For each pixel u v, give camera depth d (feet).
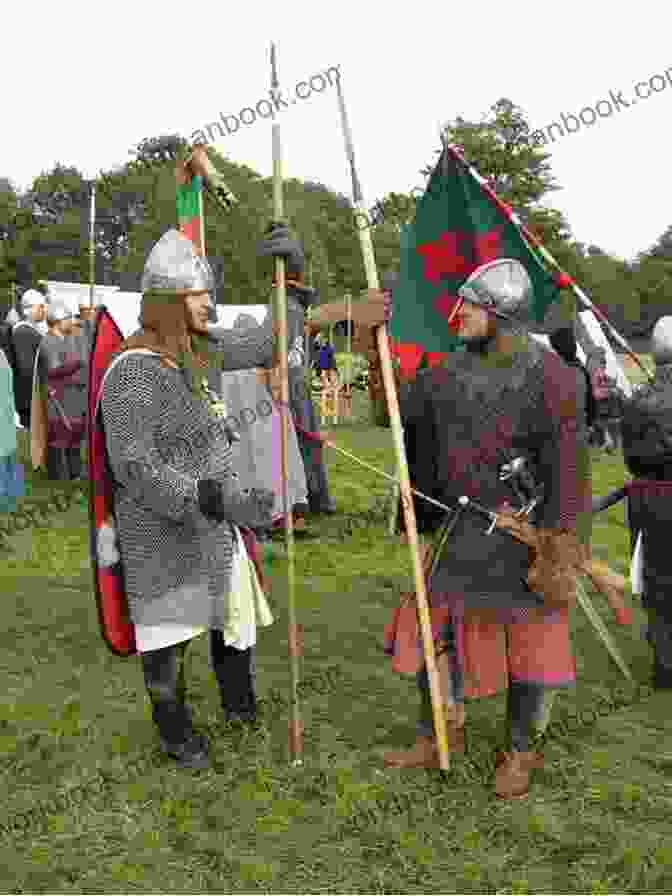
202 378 12.28
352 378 60.75
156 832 11.09
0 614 18.97
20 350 36.76
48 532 26.40
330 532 26.58
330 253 174.40
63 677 15.80
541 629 11.68
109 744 13.24
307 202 176.04
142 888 10.07
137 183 156.25
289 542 12.69
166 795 11.88
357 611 19.56
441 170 13.06
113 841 10.98
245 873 10.28
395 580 21.89
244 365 15.29
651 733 13.99
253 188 106.93
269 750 13.07
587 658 16.99
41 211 245.24
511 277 11.53
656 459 15.15
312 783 12.20
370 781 12.23
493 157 107.65
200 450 12.09
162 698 12.26
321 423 57.31
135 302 50.85
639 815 11.59
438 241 13.23
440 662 12.27
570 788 12.21
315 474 28.32
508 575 11.59
